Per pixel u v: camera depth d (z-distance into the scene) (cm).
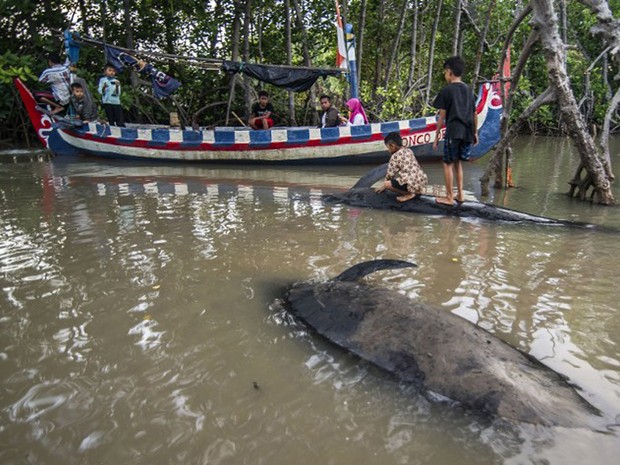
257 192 780
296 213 640
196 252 477
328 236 535
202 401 252
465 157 647
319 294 353
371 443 222
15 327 328
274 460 212
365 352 290
